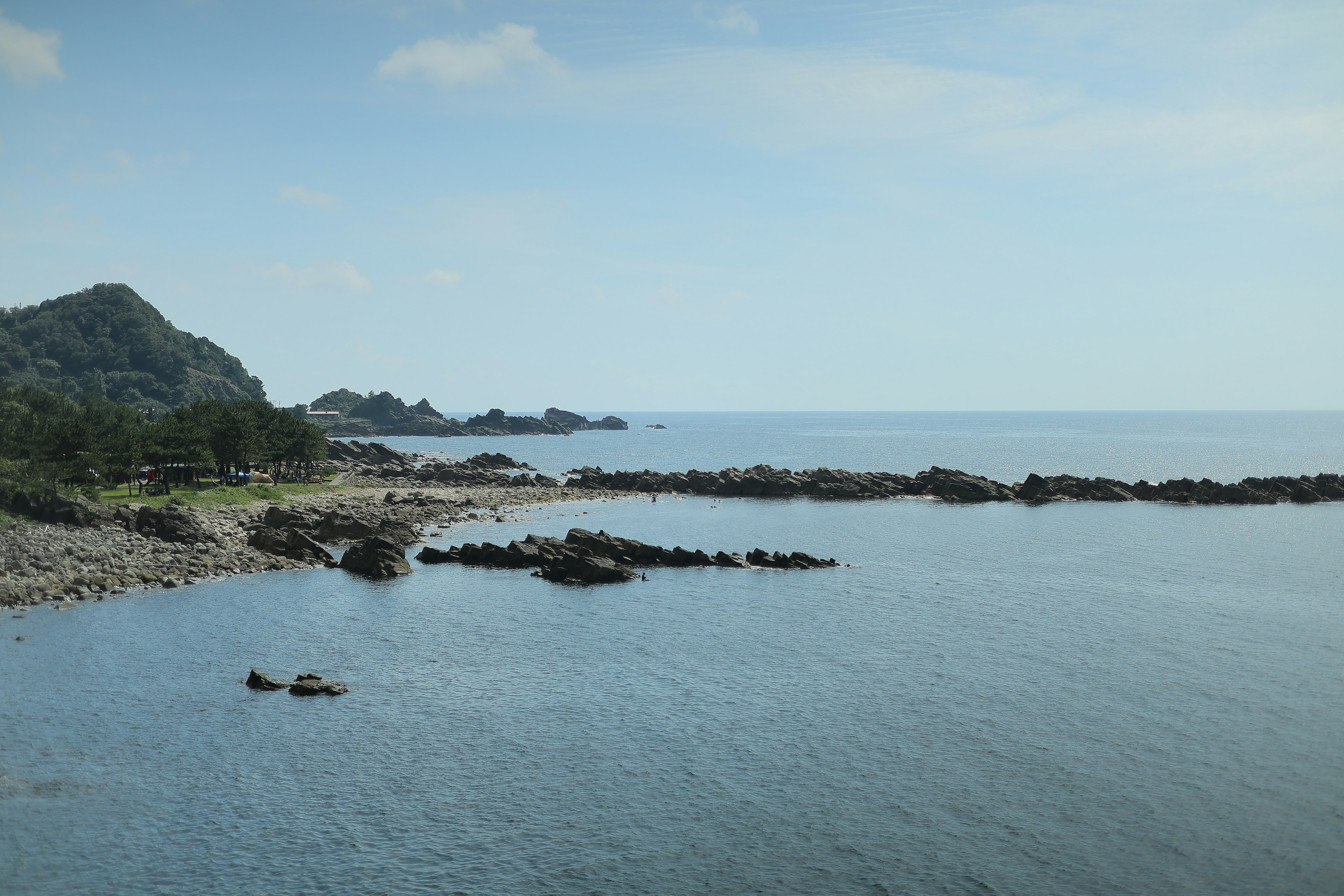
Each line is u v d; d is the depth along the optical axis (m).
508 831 41.38
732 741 51.97
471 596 89.81
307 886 36.62
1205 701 58.25
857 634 75.31
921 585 96.06
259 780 46.09
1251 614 82.19
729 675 63.97
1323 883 37.16
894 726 54.22
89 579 85.75
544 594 90.94
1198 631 75.88
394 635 73.94
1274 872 38.03
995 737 52.41
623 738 52.25
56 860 38.22
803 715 55.97
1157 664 66.44
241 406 183.38
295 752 49.69
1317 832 41.28
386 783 46.09
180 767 47.47
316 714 55.56
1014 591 92.75
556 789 45.69
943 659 67.75
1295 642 72.31
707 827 42.03
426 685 61.31
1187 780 46.72
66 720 53.28
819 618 81.12
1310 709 56.72
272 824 41.62
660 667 65.75
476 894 36.28
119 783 45.53
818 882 37.41
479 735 52.53
